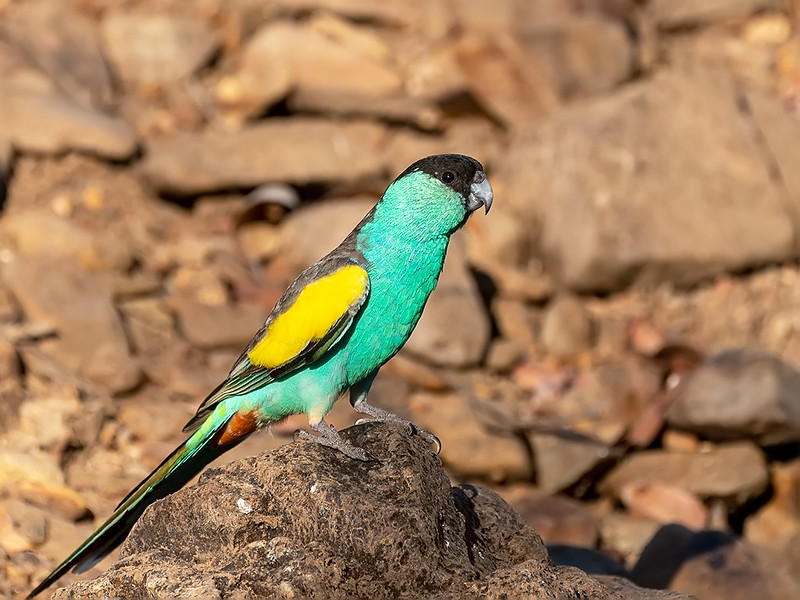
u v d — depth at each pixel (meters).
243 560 7.55
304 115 19.78
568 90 19.80
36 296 14.73
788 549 11.50
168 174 17.78
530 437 14.38
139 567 7.61
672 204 17.78
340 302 8.77
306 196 18.30
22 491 11.40
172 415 13.62
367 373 9.21
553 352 16.72
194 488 7.89
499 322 16.91
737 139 18.36
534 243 18.19
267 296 16.59
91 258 16.02
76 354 14.20
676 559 10.98
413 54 20.64
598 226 17.55
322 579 7.42
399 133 19.48
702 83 18.81
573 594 7.67
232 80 19.78
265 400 9.09
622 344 16.83
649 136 18.27
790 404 14.34
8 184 17.16
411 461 8.09
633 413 15.18
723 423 14.45
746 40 21.73
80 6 20.97
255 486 7.82
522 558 8.58
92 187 17.61
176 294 16.20
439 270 9.18
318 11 20.91
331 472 7.96
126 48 20.20
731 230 17.67
